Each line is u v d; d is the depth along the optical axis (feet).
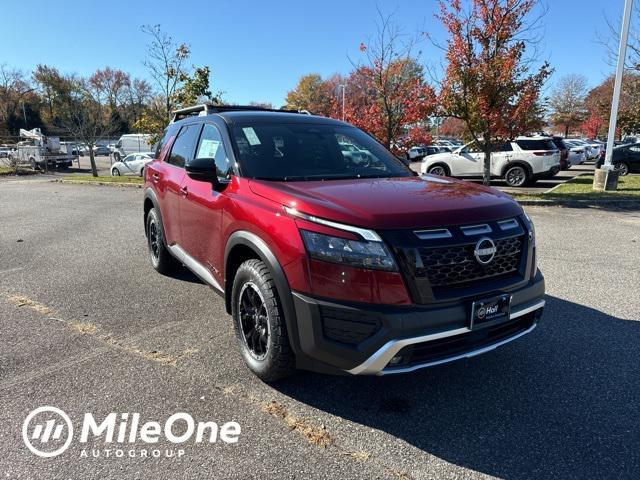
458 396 10.41
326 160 13.06
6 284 18.02
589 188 47.70
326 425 9.38
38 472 8.09
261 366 10.53
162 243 17.98
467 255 9.07
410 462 8.33
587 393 10.50
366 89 55.93
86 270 19.85
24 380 10.94
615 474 8.02
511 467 8.20
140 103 252.62
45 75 245.86
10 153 111.24
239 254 11.49
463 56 39.50
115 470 8.15
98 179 74.28
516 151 55.83
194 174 11.98
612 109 44.96
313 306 8.93
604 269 19.76
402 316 8.44
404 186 11.04
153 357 12.08
